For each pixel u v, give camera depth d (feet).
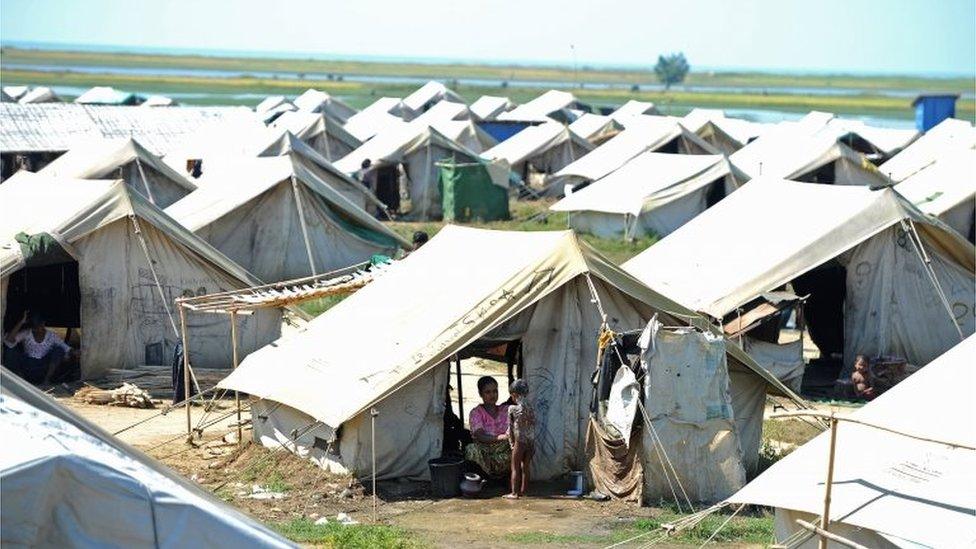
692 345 55.47
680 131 184.55
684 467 55.16
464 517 53.16
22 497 26.35
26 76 637.30
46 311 86.69
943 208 119.75
